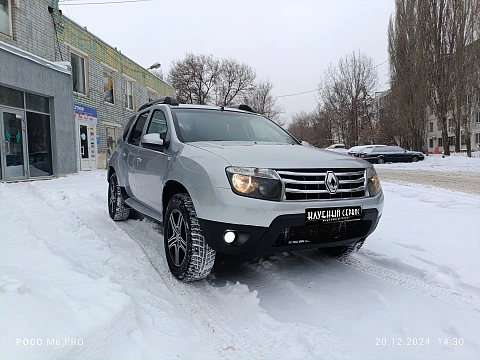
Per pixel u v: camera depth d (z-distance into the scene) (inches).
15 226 158.4
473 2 1082.7
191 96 1873.8
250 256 111.0
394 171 686.5
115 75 762.2
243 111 189.5
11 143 419.2
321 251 159.0
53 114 486.9
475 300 111.0
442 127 1165.7
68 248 147.9
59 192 292.5
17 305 74.0
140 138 181.2
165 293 113.7
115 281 106.0
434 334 91.4
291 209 105.7
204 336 90.4
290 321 98.7
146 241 169.2
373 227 125.0
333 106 1899.6
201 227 112.0
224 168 109.7
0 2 442.0
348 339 88.7
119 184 199.9
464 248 157.4
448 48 1128.2
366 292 115.6
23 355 62.9
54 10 541.0
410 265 135.1
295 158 117.6
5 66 401.7
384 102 1681.8
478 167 723.4
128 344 78.0
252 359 80.7
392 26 1352.1
